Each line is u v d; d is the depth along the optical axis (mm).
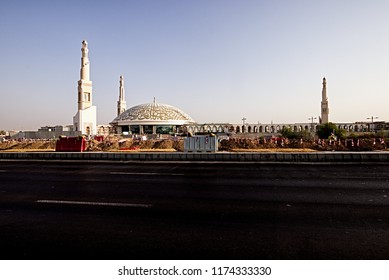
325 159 15672
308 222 5418
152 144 32594
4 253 4227
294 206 6578
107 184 9602
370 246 4312
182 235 4809
